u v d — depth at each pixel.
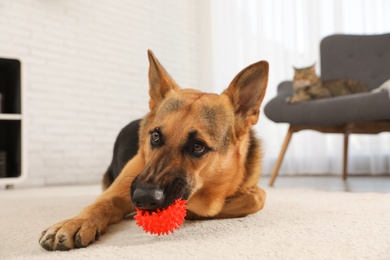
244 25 3.06
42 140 2.29
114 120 2.64
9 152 2.02
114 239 0.79
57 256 0.68
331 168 2.70
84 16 2.50
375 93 1.52
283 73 2.90
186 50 3.17
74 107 2.44
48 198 1.42
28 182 2.20
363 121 1.58
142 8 2.84
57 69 2.37
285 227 0.87
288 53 2.89
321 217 0.97
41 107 2.29
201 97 0.90
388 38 2.22
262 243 0.75
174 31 3.08
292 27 2.87
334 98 1.67
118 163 1.17
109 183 1.29
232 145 0.91
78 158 2.44
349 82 2.13
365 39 2.28
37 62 2.29
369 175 2.57
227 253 0.69
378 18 2.60
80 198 1.41
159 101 0.94
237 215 0.98
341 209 1.08
